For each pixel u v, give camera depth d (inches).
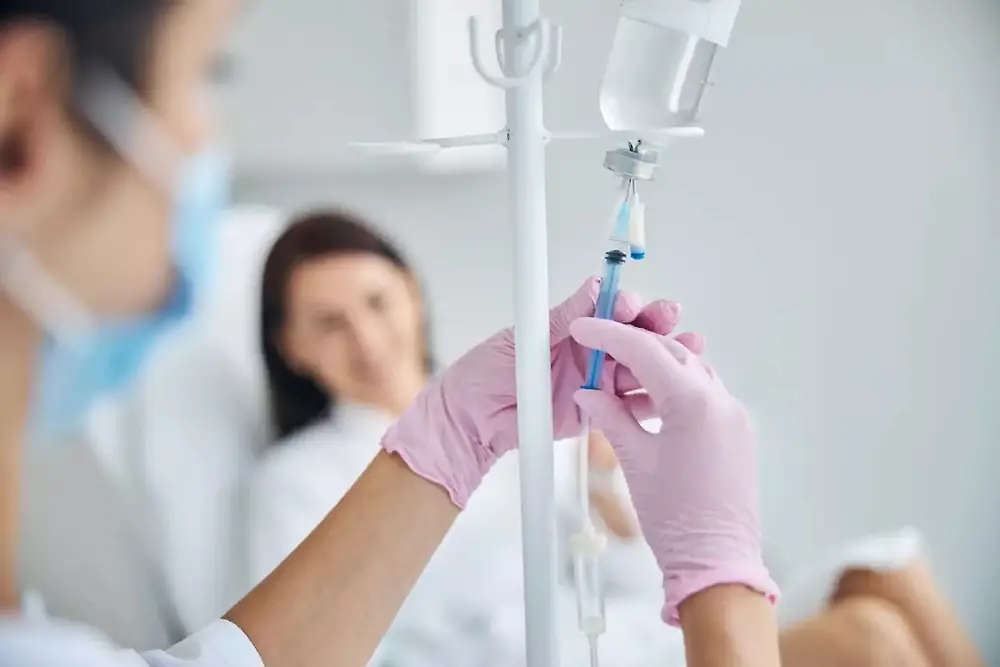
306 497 60.7
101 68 24.2
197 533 59.9
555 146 69.2
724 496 29.7
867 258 65.4
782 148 66.4
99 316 27.0
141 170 25.8
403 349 66.5
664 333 34.7
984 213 62.7
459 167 70.9
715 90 67.2
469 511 62.9
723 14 28.0
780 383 68.0
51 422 29.1
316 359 64.5
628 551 62.2
